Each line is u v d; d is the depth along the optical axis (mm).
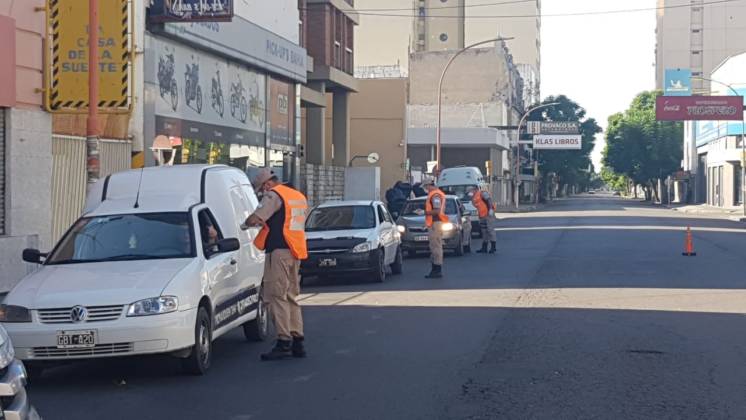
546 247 30172
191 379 9914
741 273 20781
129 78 19594
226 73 28891
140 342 9336
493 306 15414
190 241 10688
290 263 10938
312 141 42625
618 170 108125
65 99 18094
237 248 10883
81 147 19719
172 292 9555
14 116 17172
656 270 21562
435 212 20625
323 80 41094
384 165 57000
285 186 11023
